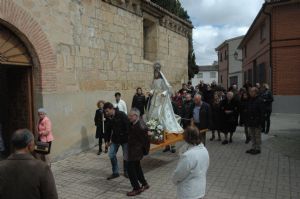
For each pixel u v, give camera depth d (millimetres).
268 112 13055
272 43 19578
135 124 6469
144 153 6582
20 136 3152
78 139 10070
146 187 6734
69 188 6941
